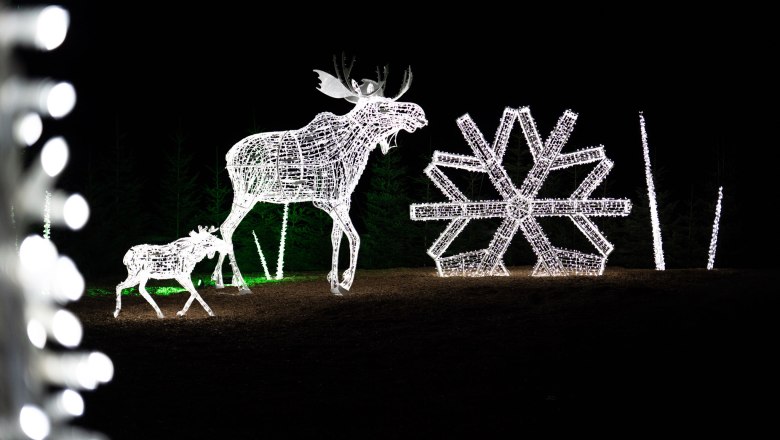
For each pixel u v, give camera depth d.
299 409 4.82
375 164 18.17
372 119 11.47
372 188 19.72
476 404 4.93
